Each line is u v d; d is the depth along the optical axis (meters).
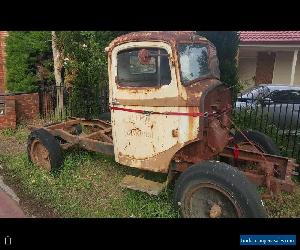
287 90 9.48
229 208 3.84
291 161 4.70
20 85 9.73
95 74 8.91
